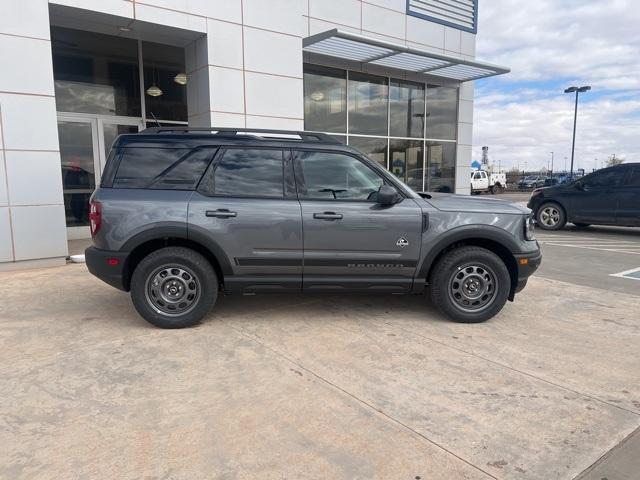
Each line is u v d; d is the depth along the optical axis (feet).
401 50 38.47
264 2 31.65
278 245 15.76
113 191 15.62
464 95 53.11
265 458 9.02
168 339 14.90
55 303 18.60
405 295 20.15
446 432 9.92
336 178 16.30
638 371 12.85
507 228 16.30
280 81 32.83
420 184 50.72
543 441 9.62
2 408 10.73
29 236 24.53
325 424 10.18
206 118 30.66
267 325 16.26
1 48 22.97
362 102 44.91
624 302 19.51
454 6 49.52
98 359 13.38
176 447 9.32
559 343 14.84
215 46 29.96
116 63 34.71
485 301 16.61
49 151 24.68
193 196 15.65
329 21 39.91
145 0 27.27
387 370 12.79
